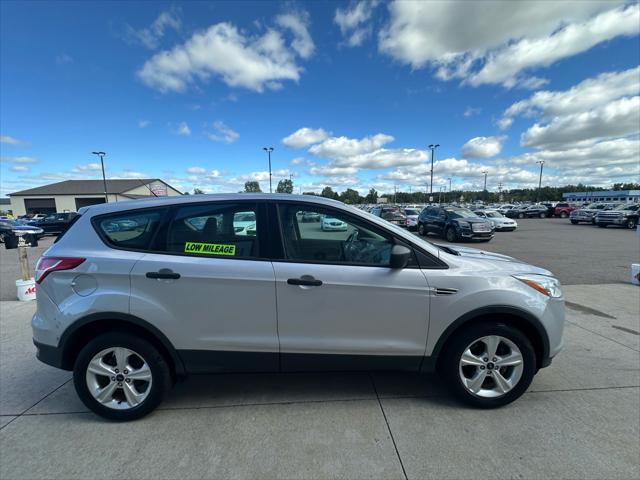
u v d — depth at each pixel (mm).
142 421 2623
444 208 18172
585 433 2449
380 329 2641
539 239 17141
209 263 2574
